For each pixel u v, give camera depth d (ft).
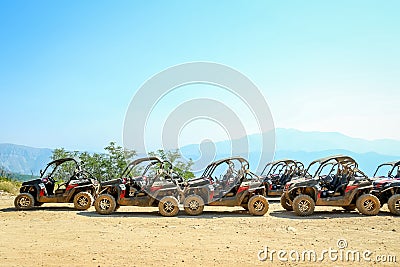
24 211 40.57
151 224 33.22
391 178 43.14
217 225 32.91
